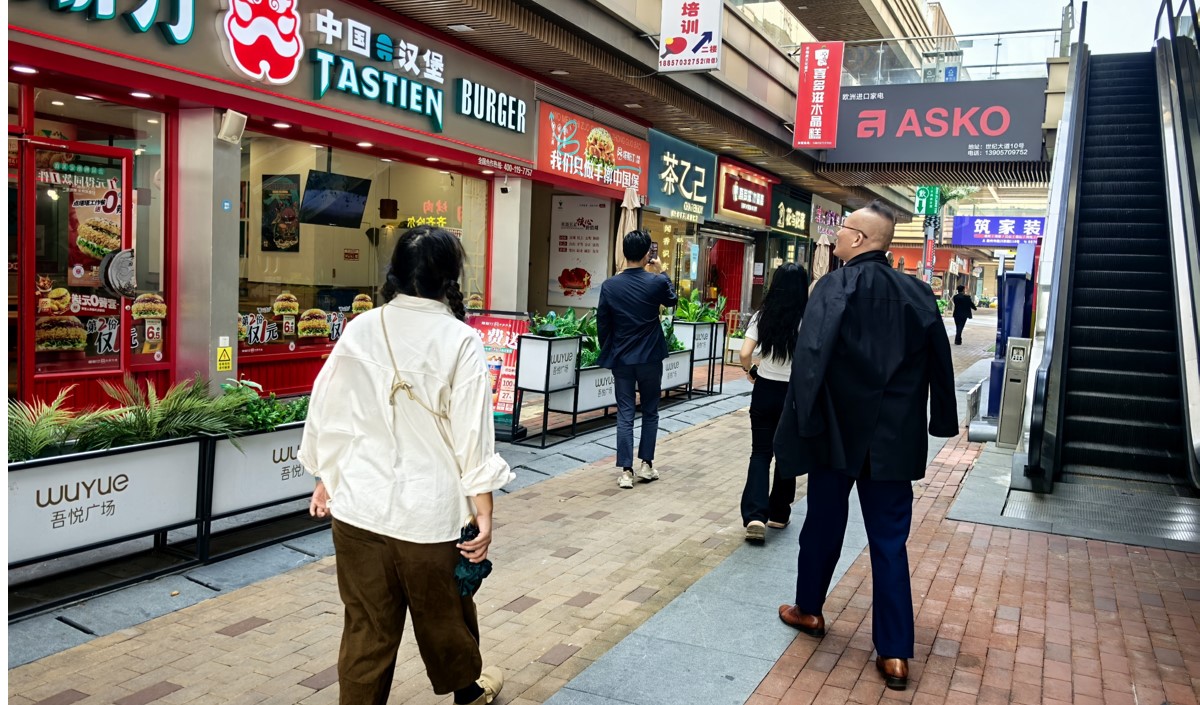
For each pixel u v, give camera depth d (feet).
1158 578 14.60
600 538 16.62
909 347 10.61
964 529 17.28
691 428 28.94
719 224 60.03
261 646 11.30
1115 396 23.56
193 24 21.77
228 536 15.62
